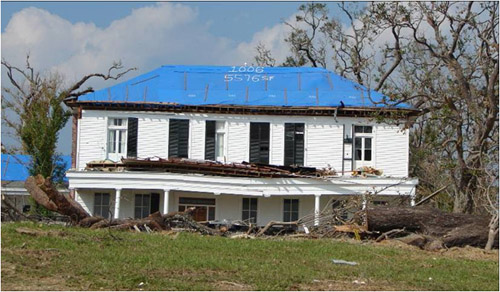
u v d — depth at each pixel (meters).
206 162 38.25
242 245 22.77
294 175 38.22
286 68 43.16
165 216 27.12
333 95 40.78
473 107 39.00
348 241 25.81
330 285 17.39
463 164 38.19
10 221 26.89
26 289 15.38
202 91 41.06
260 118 40.12
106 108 40.09
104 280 16.56
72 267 17.55
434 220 26.19
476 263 22.14
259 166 38.25
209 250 21.47
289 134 40.06
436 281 18.67
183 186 38.06
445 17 41.00
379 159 39.91
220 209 39.72
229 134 40.06
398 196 36.69
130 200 39.66
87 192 39.59
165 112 40.00
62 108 47.22
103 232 23.16
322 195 38.41
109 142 40.16
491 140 39.31
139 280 16.61
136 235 23.38
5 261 17.53
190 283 16.70
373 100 40.69
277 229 31.55
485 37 39.59
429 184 45.09
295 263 20.22
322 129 40.03
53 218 29.41
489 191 33.62
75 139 41.19
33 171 46.03
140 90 40.97
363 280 18.17
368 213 26.61
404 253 23.38
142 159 37.84
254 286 16.80
